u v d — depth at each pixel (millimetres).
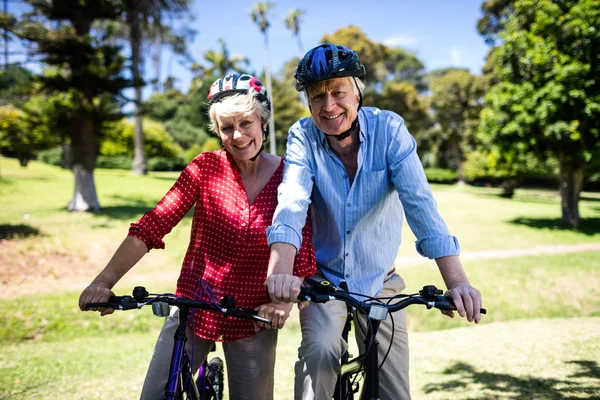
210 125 2316
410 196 2201
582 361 4660
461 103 39906
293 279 1823
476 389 4039
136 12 17219
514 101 17047
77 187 17281
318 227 2418
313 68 2078
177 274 10609
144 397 2207
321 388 2100
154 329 7594
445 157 50031
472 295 1821
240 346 2295
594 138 16781
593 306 9469
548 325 6578
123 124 33094
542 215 20188
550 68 16250
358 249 2340
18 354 5797
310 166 2318
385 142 2264
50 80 15383
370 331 1896
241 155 2217
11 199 18906
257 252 2285
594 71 15906
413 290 9562
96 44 15383
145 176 31078
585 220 19516
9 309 7633
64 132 16891
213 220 2297
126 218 16188
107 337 7164
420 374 4605
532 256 12742
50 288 9266
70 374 4746
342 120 2156
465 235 15750
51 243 12414
